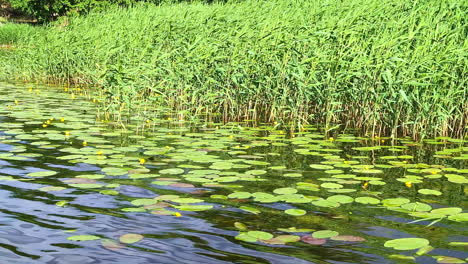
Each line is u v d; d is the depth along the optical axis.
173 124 6.71
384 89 6.49
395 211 3.37
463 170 4.47
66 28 13.70
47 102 8.50
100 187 3.79
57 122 6.59
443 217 3.25
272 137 5.89
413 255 2.66
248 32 8.18
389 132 6.46
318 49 7.30
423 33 6.92
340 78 6.72
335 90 6.84
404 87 6.32
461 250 2.73
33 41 13.26
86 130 6.07
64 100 8.80
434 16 7.46
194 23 9.92
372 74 6.71
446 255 2.66
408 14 7.80
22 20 31.78
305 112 6.97
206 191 3.74
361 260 2.60
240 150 5.16
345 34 7.11
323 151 5.25
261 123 6.95
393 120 6.31
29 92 9.91
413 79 6.20
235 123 6.90
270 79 7.24
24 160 4.56
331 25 7.89
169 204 3.43
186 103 7.41
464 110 6.51
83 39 11.79
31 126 6.25
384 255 2.66
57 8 25.31
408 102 5.75
